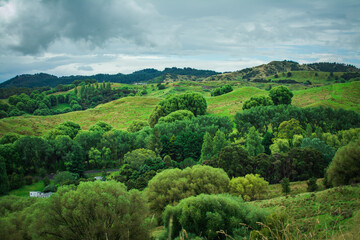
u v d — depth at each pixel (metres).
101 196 25.72
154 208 37.62
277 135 80.38
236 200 29.88
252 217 24.06
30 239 24.50
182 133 82.69
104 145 78.88
